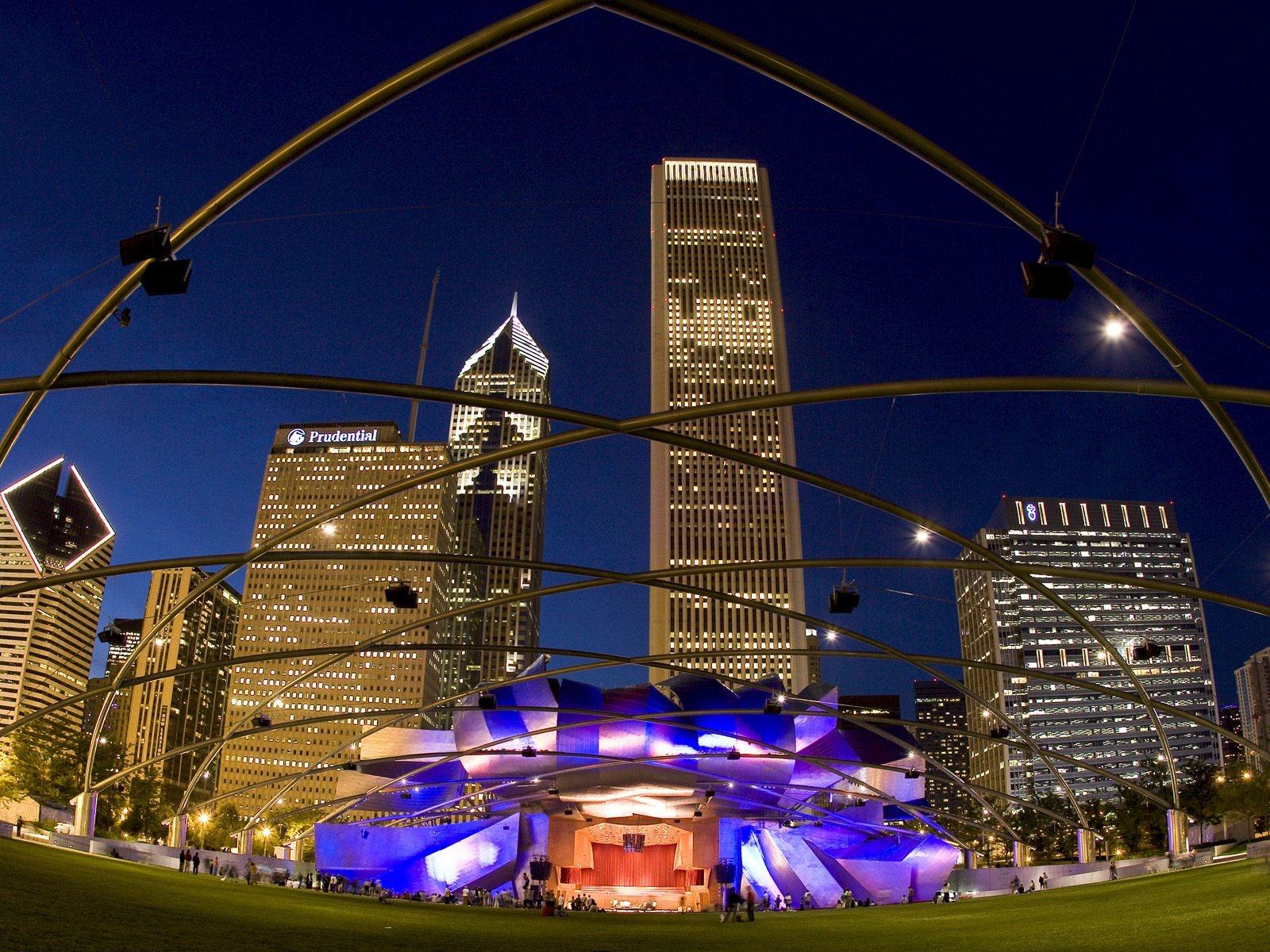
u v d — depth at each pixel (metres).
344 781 94.31
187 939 26.03
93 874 39.75
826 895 87.25
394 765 87.38
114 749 110.88
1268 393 23.28
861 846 93.06
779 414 189.50
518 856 94.81
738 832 97.50
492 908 67.31
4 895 28.59
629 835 100.06
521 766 87.81
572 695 86.31
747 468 186.62
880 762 87.25
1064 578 39.41
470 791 98.00
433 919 45.47
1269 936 25.19
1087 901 44.09
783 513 183.62
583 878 100.12
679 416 26.02
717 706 86.50
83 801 66.81
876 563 40.19
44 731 104.94
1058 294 18.80
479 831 90.31
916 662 56.19
